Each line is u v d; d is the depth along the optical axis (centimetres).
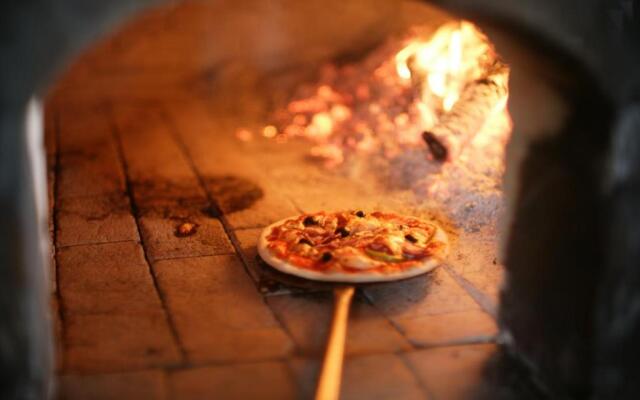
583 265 140
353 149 238
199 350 152
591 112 136
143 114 272
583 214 139
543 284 148
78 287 169
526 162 150
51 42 122
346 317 154
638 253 138
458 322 161
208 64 301
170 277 173
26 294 127
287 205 204
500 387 147
